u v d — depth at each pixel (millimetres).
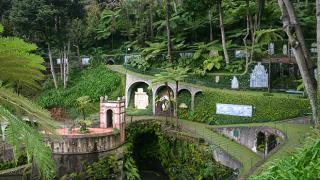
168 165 25609
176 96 28203
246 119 26516
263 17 36438
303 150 4281
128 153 24625
